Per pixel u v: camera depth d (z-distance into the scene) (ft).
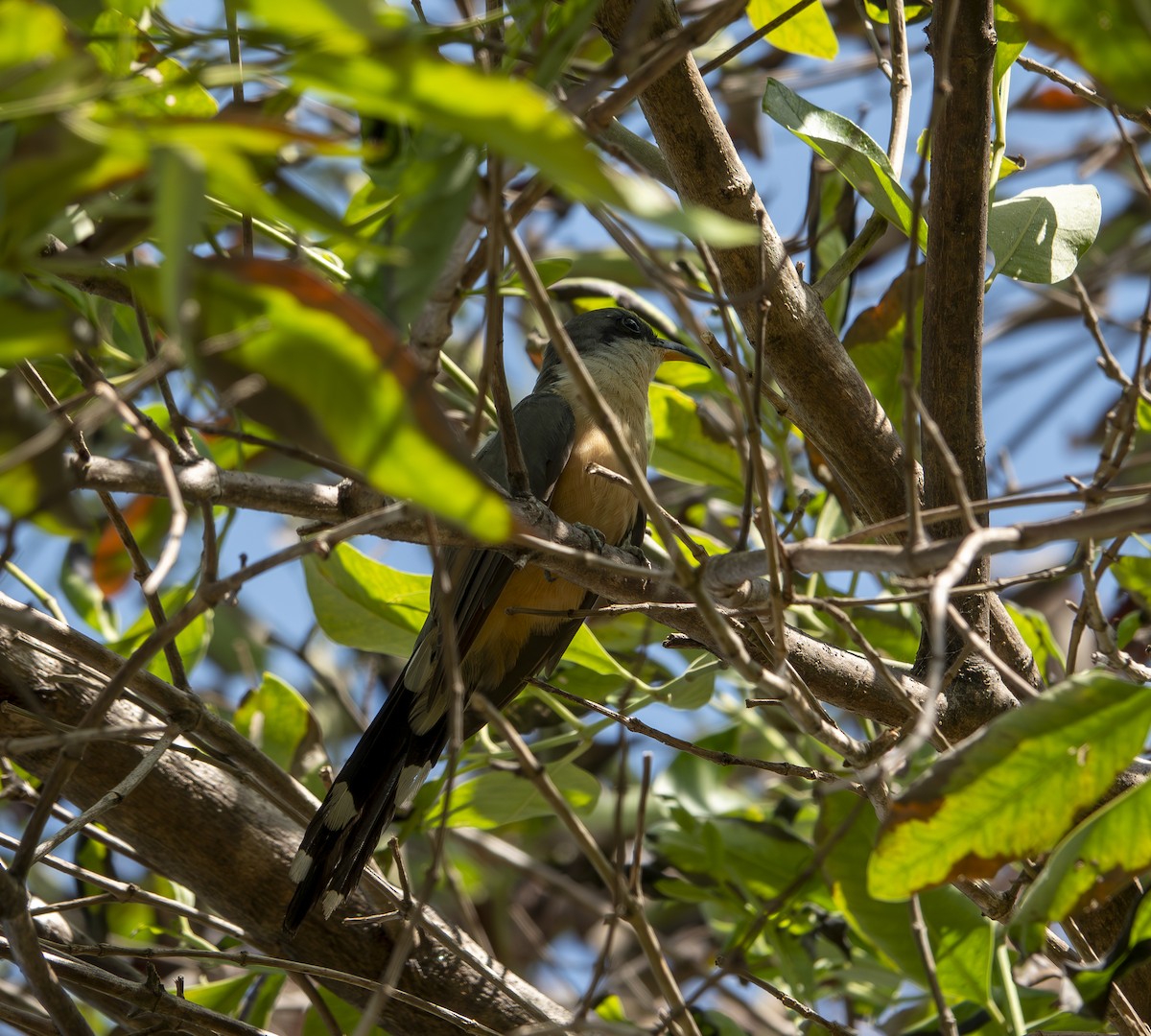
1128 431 16.60
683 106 21.89
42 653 22.50
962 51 20.49
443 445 11.46
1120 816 15.02
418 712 24.47
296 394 11.78
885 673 15.55
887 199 21.94
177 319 10.06
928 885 15.37
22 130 10.98
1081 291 20.99
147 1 14.24
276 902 23.18
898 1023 26.84
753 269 22.63
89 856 28.09
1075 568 16.87
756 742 35.37
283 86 16.01
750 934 15.78
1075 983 17.47
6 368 17.21
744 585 18.21
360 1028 13.82
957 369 22.08
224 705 35.86
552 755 32.09
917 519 14.43
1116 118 22.09
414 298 12.12
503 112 9.91
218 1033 19.69
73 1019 16.25
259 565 14.69
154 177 10.43
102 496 19.06
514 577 26.40
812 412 23.41
